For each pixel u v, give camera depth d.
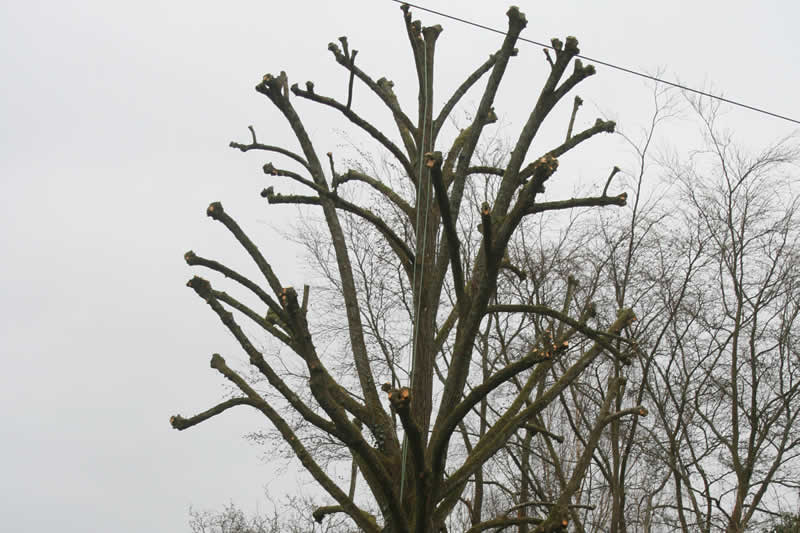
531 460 17.27
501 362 16.08
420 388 8.60
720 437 15.81
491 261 7.38
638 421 15.07
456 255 7.60
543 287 15.35
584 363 8.42
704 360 16.06
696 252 15.91
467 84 9.95
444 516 7.87
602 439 16.12
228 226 7.98
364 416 8.12
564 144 8.89
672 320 15.20
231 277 7.81
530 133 8.02
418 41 9.86
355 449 7.03
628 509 15.98
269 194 9.23
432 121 9.66
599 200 8.28
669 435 14.60
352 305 8.84
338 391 8.12
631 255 14.94
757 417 15.86
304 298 8.75
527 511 15.92
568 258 15.54
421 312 8.86
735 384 15.88
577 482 8.57
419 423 8.48
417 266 8.98
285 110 9.10
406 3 9.72
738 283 16.47
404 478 7.87
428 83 9.71
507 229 7.30
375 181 9.71
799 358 16.23
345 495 7.74
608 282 15.48
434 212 9.45
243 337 7.38
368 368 8.56
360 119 9.41
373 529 7.79
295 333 6.88
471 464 7.82
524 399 8.69
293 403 7.24
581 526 12.84
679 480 14.86
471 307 7.86
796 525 15.41
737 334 16.20
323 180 9.17
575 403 14.50
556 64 7.91
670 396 15.74
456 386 7.79
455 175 8.73
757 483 15.66
